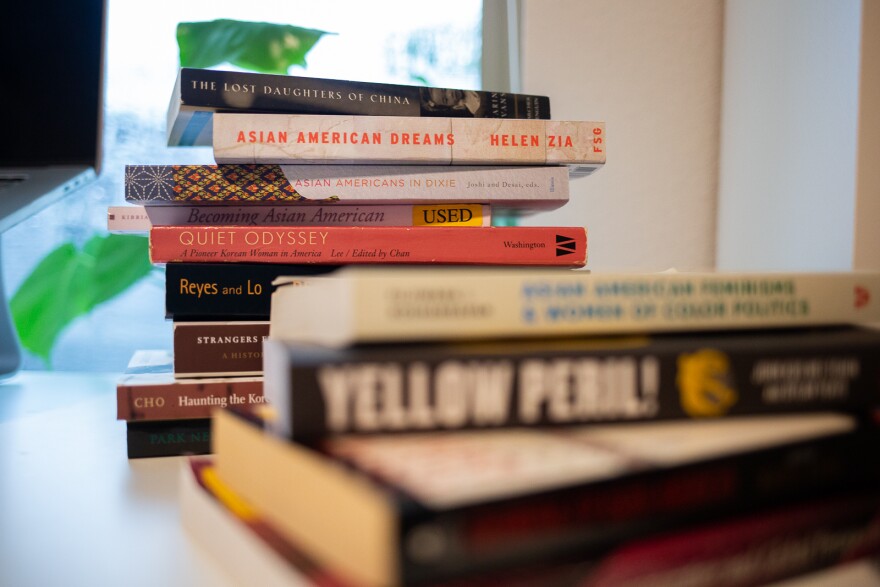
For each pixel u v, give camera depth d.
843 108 0.71
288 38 1.08
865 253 0.69
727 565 0.25
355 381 0.26
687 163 0.98
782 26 0.82
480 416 0.27
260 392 0.54
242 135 0.57
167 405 0.53
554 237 0.60
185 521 0.38
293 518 0.25
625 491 0.23
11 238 1.05
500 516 0.20
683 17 0.98
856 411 0.31
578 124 0.63
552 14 0.96
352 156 0.59
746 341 0.31
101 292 1.07
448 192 0.62
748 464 0.25
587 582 0.22
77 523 0.38
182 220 0.60
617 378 0.29
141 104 1.07
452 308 0.28
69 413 0.72
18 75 0.71
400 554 0.19
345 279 0.27
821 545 0.27
